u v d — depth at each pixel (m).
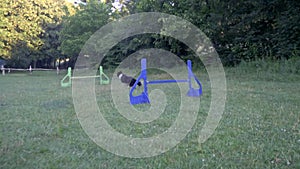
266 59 11.01
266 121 3.79
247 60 11.85
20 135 3.22
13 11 20.84
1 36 19.88
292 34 10.66
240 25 12.57
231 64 12.63
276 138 2.99
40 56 22.98
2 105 5.33
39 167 2.29
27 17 21.33
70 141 3.02
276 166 2.25
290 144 2.78
